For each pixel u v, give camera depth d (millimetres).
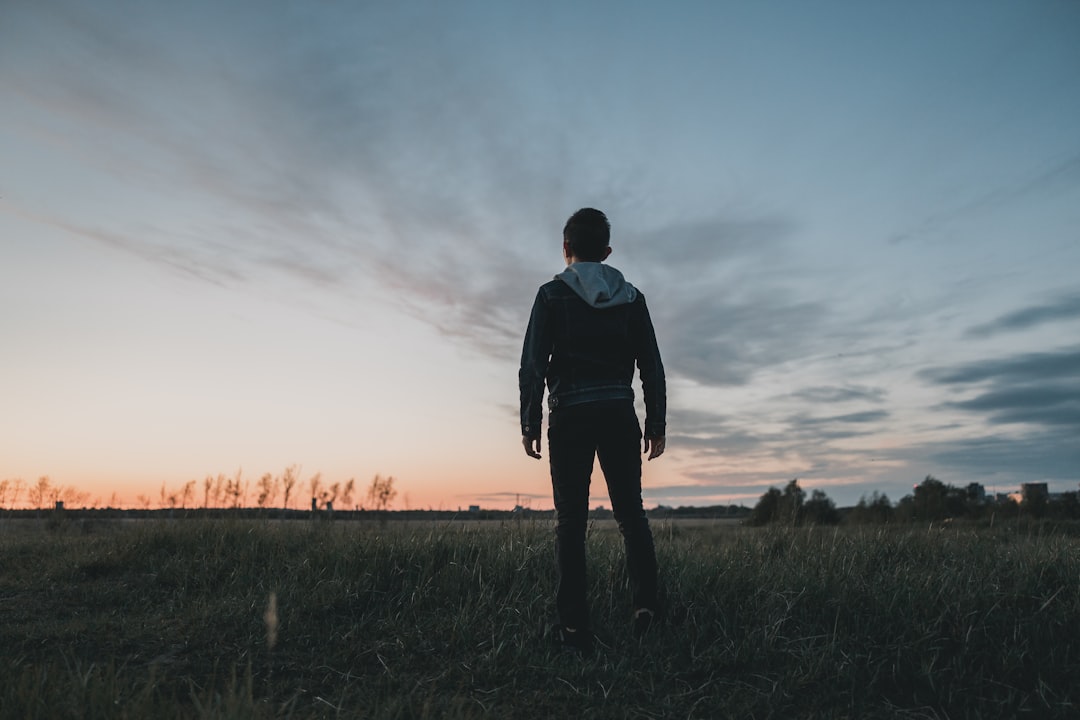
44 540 6484
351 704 2633
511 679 2895
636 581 3387
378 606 3842
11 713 2303
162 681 2783
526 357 3283
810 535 5484
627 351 3391
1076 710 2531
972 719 2537
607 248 3604
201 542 5508
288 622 3541
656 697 2732
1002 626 3195
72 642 3271
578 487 3254
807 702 2693
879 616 3387
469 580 4074
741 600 3723
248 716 2262
